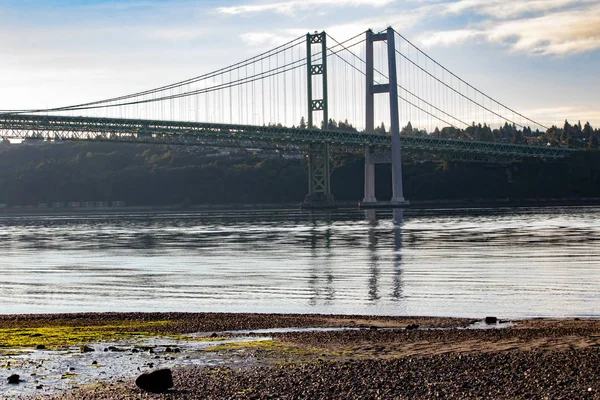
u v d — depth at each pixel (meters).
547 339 24.11
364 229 100.94
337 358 21.88
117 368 21.23
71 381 19.86
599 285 41.38
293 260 59.25
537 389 17.77
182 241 83.75
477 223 113.44
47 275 51.50
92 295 40.88
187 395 18.22
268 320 30.05
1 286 45.22
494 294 38.34
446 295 38.31
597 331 25.61
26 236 99.88
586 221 116.75
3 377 20.33
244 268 53.75
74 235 99.94
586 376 18.67
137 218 158.88
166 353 23.23
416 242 76.12
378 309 34.22
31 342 25.38
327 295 39.22
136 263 59.16
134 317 31.22
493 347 22.95
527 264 52.97
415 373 19.56
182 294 40.66
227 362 21.72
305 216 149.62
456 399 17.28
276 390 18.36
